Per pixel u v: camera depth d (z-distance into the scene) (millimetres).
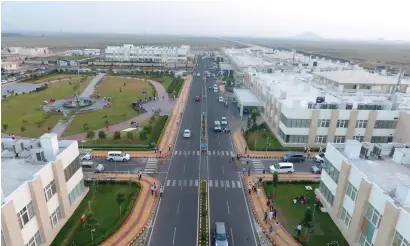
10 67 183375
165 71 178875
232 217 45344
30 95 119250
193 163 62844
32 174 37469
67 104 104125
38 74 163000
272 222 44156
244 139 76938
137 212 45656
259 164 63281
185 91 133000
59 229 40906
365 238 36312
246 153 68312
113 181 53500
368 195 35719
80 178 48594
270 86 93438
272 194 50938
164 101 114438
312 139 71375
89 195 49844
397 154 43219
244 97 102875
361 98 76188
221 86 146375
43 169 37219
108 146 69312
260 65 141250
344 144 47500
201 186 53500
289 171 59406
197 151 68875
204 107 107438
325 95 82375
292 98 79750
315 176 58625
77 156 47438
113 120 89125
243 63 146250
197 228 42656
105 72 177375
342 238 40719
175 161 63594
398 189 33250
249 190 52000
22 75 163875
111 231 40500
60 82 148125
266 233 41781
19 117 90188
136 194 49688
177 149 69750
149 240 39969
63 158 42469
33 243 35375
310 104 70750
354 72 97125
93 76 164875
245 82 132750
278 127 77938
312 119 69438
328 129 70688
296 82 98938
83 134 77250
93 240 38938
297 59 163000
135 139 74062
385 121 69062
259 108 97750
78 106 102250
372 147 45656
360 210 36875
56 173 40000
